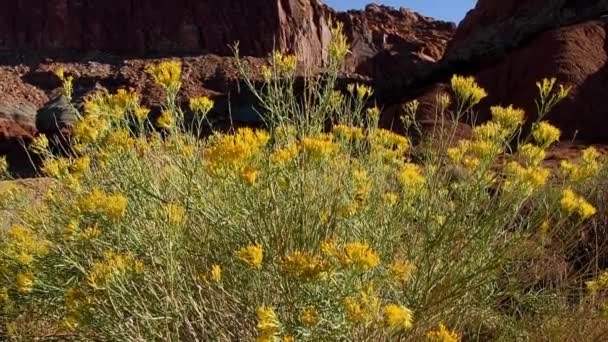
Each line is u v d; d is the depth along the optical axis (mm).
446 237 2990
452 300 2889
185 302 2766
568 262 4059
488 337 3410
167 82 3158
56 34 62219
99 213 2754
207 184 2996
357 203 3109
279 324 2256
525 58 21641
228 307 2775
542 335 3270
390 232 3123
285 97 3658
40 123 43281
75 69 57500
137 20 62656
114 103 3262
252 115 39375
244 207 2764
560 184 3768
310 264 2242
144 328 2678
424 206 3330
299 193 2895
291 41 62875
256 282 2738
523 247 3217
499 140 3160
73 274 3043
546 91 3248
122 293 2553
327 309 2258
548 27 27234
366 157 3832
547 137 3219
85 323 2625
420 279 2895
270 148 3160
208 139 3566
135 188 2965
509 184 3172
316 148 2840
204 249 2973
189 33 61969
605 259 4238
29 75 56438
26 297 3029
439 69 28859
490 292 3332
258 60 59156
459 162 3656
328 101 3432
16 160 40906
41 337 3062
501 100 21359
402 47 77438
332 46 3443
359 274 2234
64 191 3459
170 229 2719
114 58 60781
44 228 3305
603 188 4543
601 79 19328
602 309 3334
